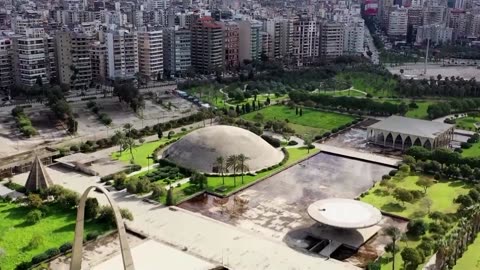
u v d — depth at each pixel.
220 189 181.88
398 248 137.62
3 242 140.50
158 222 155.75
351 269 130.75
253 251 139.38
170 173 194.50
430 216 158.00
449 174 194.62
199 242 143.88
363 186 188.38
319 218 145.62
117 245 141.00
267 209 167.75
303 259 135.50
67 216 158.25
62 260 132.50
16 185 181.75
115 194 177.00
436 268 126.75
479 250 137.50
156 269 126.94
